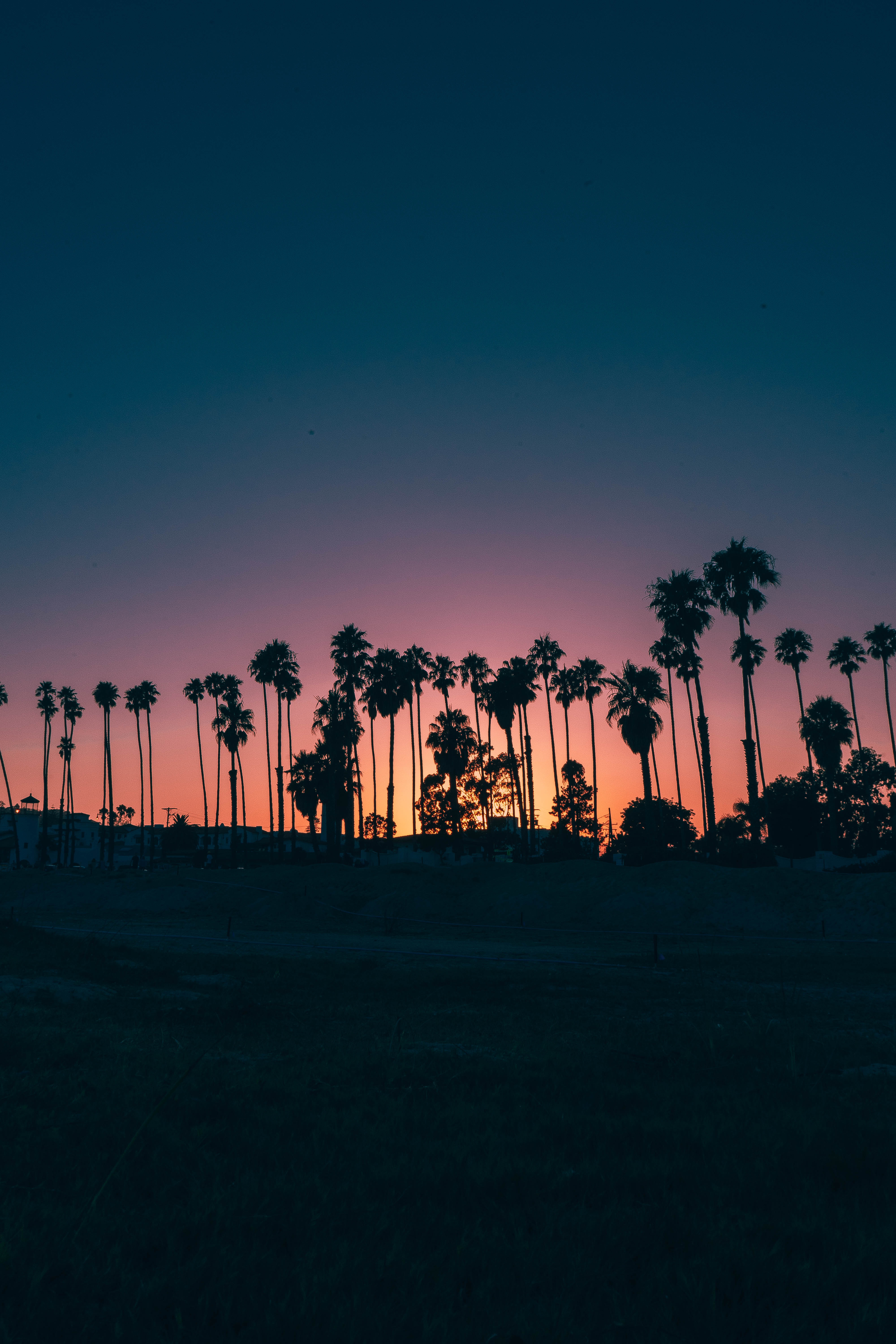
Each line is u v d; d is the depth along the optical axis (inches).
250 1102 255.0
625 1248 143.2
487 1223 156.9
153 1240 144.0
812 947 1223.5
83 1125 223.3
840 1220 159.0
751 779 2140.7
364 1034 431.2
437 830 3503.9
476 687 3371.1
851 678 3144.7
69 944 787.4
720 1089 299.6
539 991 649.0
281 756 3267.7
